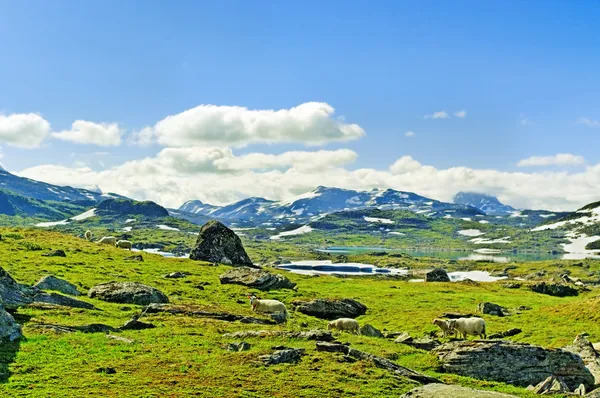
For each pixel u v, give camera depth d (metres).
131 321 38.97
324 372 27.89
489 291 94.19
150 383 24.39
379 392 25.61
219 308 50.59
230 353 30.77
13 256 72.06
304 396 24.09
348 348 32.34
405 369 30.45
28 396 21.69
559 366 34.53
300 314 62.06
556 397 29.41
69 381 24.00
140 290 53.19
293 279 93.94
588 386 34.00
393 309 70.25
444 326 51.88
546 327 57.47
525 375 34.09
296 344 34.38
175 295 60.72
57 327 34.50
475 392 22.16
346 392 25.14
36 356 27.58
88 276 64.19
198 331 38.34
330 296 76.81
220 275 79.06
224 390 23.98
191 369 27.11
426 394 22.19
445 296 83.31
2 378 23.83
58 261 72.38
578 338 40.59
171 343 33.28
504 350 35.59
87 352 29.28
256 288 75.50
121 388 23.44
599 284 190.88
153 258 94.88
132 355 29.34
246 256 106.50
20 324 34.38
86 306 45.91
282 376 26.73
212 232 105.88
